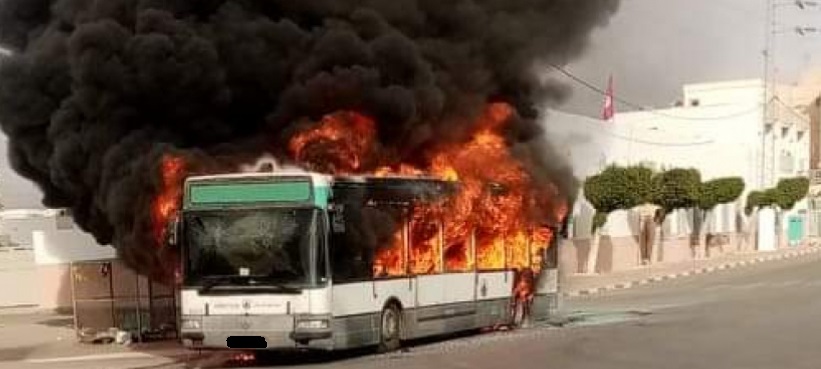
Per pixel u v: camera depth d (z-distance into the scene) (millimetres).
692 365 13062
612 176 37938
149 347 17688
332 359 14984
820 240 75312
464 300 17500
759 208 63031
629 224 46500
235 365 14906
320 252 14227
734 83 63469
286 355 15812
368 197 15375
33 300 27375
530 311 19859
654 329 18109
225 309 14438
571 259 39531
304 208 14312
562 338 16953
